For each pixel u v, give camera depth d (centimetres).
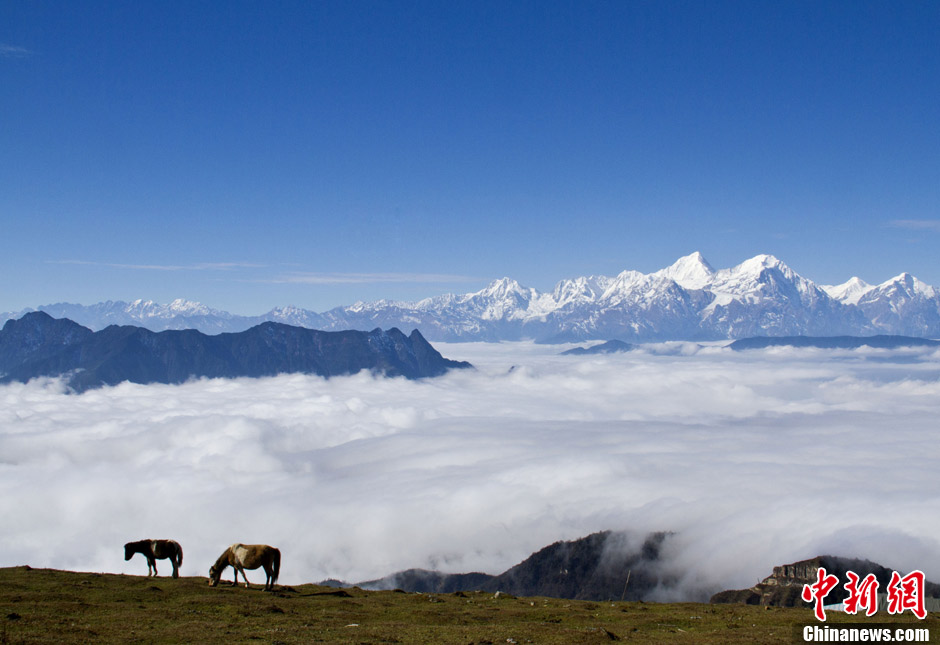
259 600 5472
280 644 4075
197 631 4328
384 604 5844
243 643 4069
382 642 4222
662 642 4500
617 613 5731
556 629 4825
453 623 5116
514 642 4350
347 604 5656
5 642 3853
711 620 5431
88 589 5541
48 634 4084
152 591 5538
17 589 5466
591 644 4388
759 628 5119
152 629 4362
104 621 4528
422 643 4241
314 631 4459
